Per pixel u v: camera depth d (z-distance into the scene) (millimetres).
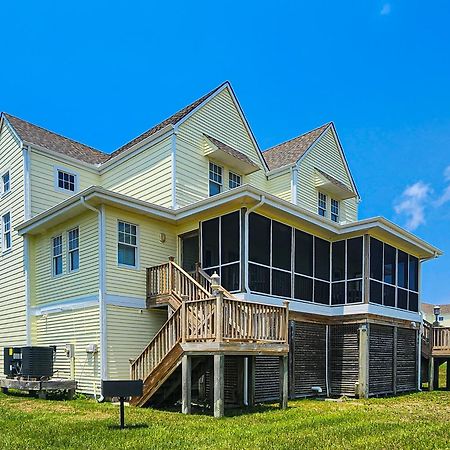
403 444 6477
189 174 14188
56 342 12898
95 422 7770
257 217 11906
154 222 13031
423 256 17125
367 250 13703
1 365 15055
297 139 20219
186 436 6758
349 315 13695
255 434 6953
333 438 6789
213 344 8508
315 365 13305
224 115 16172
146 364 9836
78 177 16109
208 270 12258
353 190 20812
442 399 12820
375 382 13469
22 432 6996
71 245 12945
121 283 11922
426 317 41906
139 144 14891
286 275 12656
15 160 15531
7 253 15461
